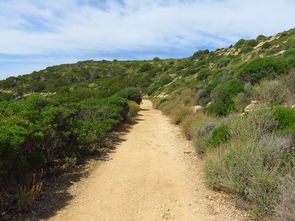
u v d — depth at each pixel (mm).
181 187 4055
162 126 11414
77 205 3336
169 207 3340
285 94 7148
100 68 78062
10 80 64188
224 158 4008
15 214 2957
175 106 16203
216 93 11016
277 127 4734
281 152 3654
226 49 50188
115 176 4582
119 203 3441
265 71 9594
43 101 6973
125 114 12125
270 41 37312
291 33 33625
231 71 15102
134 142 7840
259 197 3041
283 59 10055
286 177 3084
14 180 3436
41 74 69312
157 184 4195
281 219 2535
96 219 2986
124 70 73625
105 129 7523
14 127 3541
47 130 4508
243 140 4555
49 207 3230
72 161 4914
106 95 24453
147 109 21844
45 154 4559
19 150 3453
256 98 7922
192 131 7551
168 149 6898
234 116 6391
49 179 4188
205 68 36031
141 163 5477
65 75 69312
